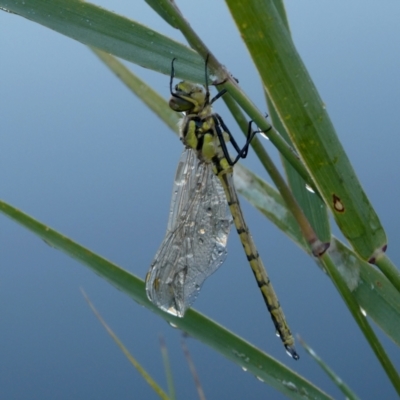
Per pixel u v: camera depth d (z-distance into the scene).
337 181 0.30
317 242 0.31
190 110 0.34
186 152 0.35
